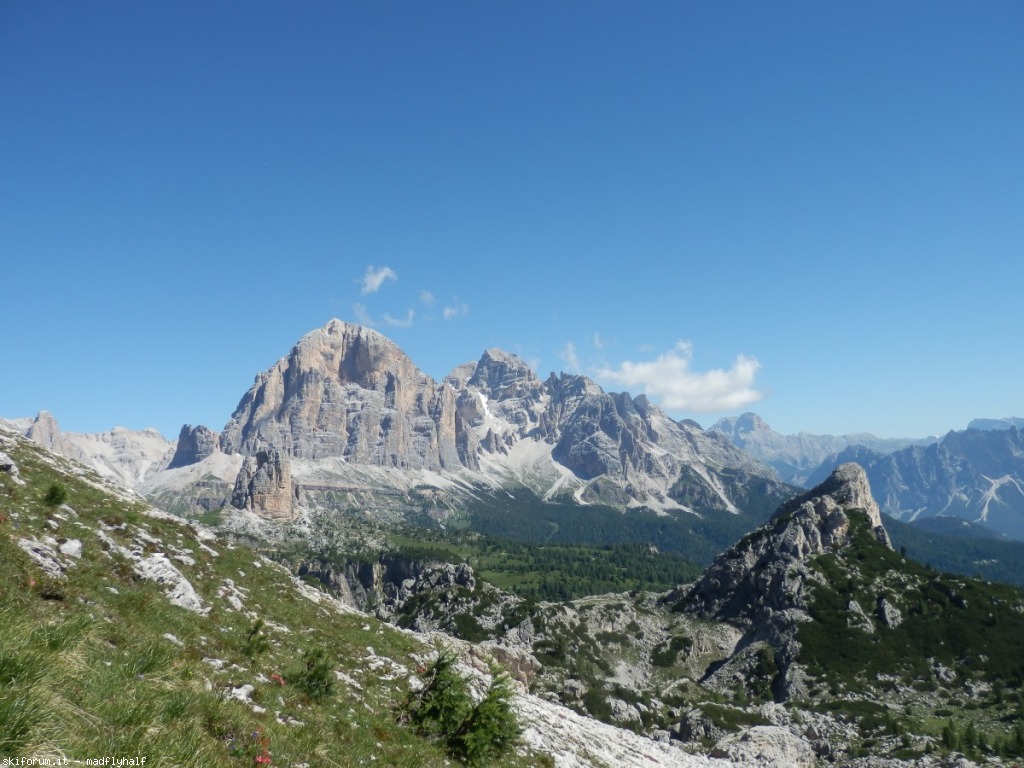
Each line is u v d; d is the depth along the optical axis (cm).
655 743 5272
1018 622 14125
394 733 2123
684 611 19275
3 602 1472
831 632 14700
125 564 2412
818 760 9969
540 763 2788
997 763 9019
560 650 16350
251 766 1311
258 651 2256
